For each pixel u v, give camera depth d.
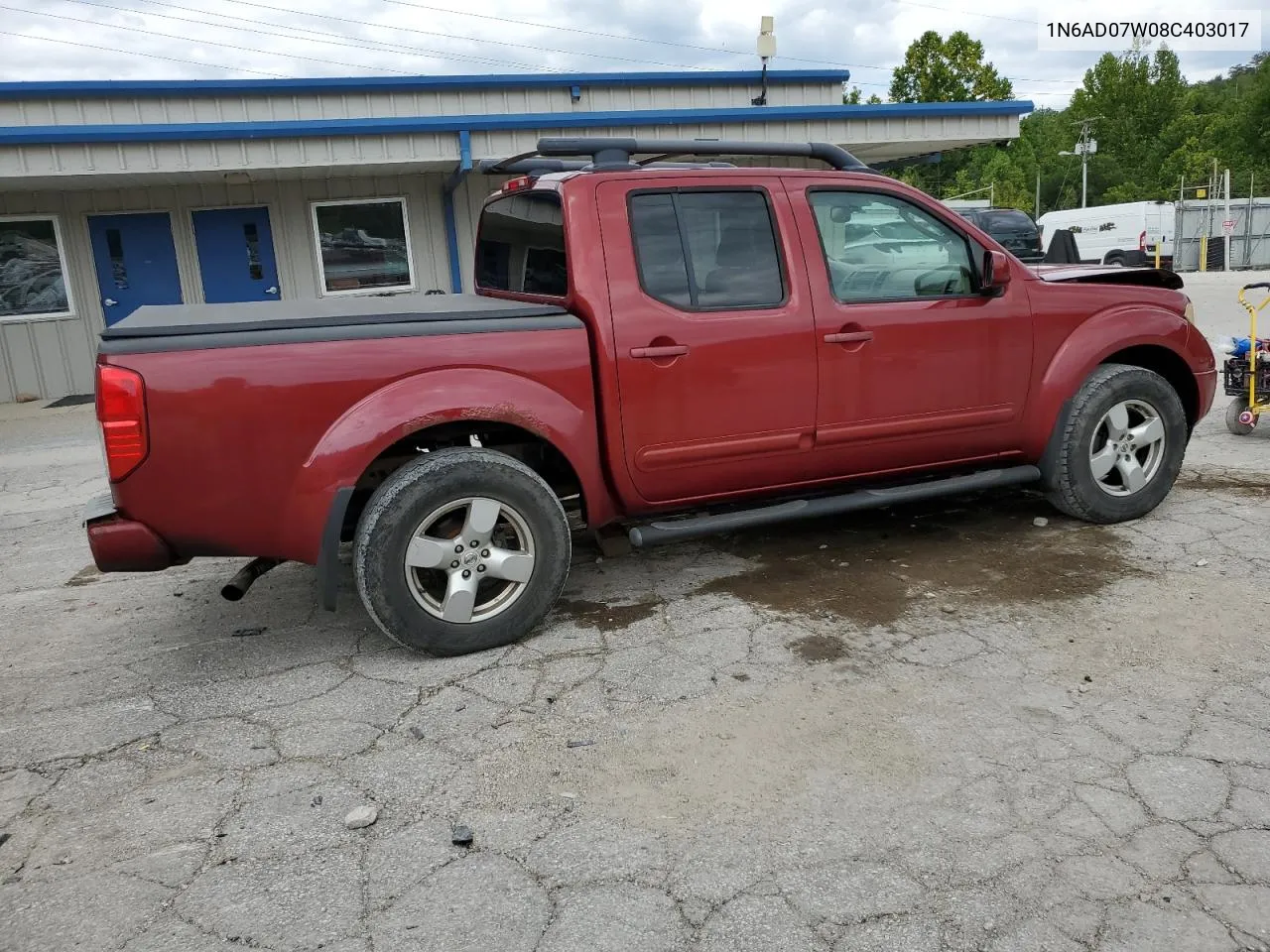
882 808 2.65
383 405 3.49
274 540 3.48
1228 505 5.18
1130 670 3.38
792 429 4.18
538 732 3.16
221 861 2.55
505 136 11.68
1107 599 4.00
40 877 2.52
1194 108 75.25
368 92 12.98
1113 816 2.57
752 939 2.18
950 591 4.20
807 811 2.65
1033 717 3.10
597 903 2.32
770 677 3.46
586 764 2.95
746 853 2.49
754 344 4.03
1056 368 4.64
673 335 3.91
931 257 4.43
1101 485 4.84
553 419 3.74
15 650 4.11
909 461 4.52
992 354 4.50
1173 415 4.85
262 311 3.79
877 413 4.32
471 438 4.16
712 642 3.80
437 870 2.48
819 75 15.06
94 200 12.15
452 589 3.66
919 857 2.44
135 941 2.26
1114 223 29.19
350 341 3.48
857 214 4.29
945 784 2.75
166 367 3.26
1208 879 2.32
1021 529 4.98
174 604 4.59
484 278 5.05
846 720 3.13
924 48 65.38
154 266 12.50
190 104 12.44
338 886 2.43
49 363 12.39
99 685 3.69
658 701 3.33
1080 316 4.70
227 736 3.23
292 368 3.39
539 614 3.83
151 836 2.68
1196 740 2.92
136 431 3.23
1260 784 2.68
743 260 4.07
